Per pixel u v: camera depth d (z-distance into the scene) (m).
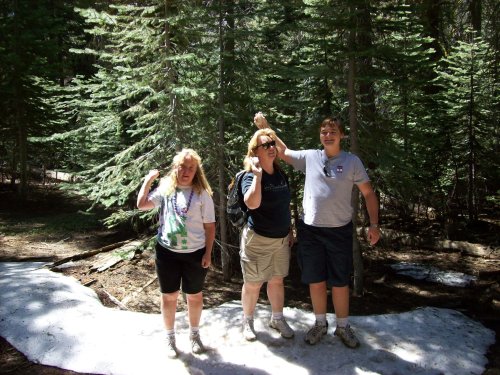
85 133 6.63
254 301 4.21
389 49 5.81
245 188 3.87
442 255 8.62
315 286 4.10
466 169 10.72
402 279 7.25
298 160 4.21
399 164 6.33
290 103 6.95
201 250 3.84
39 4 13.51
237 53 6.74
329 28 6.16
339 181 3.89
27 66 12.52
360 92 7.16
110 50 10.05
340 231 3.97
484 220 10.65
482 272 7.32
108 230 9.72
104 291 6.13
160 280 3.85
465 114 10.08
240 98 6.78
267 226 3.92
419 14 7.66
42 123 13.27
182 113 6.35
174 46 6.36
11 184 14.84
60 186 6.29
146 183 3.94
